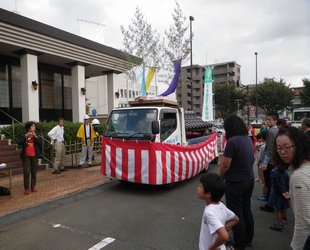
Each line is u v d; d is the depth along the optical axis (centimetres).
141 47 1484
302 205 212
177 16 1454
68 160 1218
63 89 1731
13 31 1173
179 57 1454
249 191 398
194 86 7800
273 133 579
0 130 1081
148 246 420
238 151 385
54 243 432
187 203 631
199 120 1141
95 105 2220
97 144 1355
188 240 440
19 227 495
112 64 1747
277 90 4809
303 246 216
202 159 898
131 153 713
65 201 644
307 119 563
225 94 5319
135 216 547
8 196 680
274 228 484
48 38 1319
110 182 830
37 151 722
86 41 1528
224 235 242
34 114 1288
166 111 760
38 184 802
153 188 766
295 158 228
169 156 717
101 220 526
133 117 751
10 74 1420
